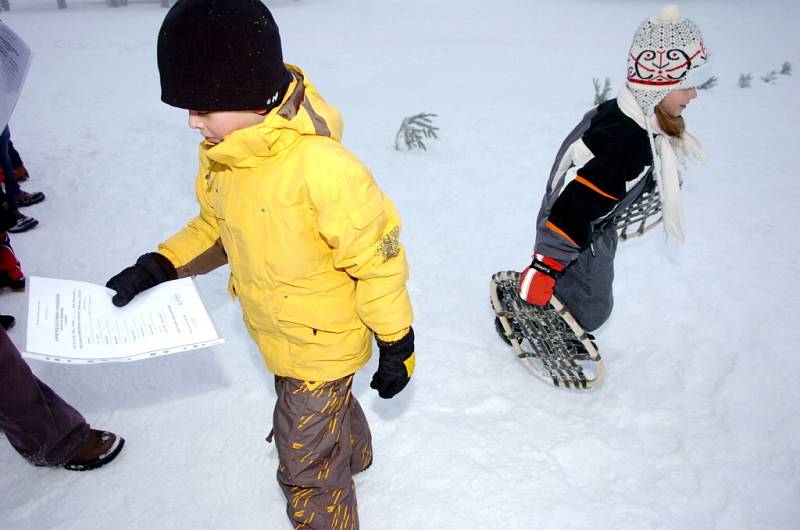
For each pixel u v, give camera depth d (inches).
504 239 165.9
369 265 59.1
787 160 224.4
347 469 74.1
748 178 207.3
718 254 157.0
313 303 63.9
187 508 86.6
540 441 97.3
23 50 86.3
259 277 62.6
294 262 60.4
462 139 252.8
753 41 480.4
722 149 235.3
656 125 83.3
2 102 75.8
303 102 58.4
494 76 383.6
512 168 219.5
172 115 289.0
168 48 50.7
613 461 93.8
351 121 282.2
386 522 84.1
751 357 116.7
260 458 95.1
